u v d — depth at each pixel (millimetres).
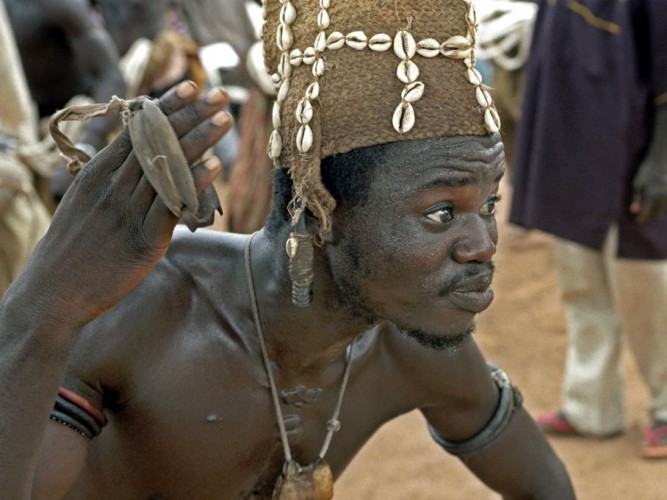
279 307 2301
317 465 2457
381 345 2553
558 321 7816
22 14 6809
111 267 1825
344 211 2080
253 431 2412
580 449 6145
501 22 7289
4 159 5324
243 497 2510
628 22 5234
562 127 5426
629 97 5285
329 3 2031
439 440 2900
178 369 2320
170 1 10734
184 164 1712
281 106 2145
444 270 2055
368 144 2006
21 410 1836
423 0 2012
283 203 2225
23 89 5656
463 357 2646
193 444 2381
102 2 9891
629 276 5711
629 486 5738
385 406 2666
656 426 6027
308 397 2430
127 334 2273
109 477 2434
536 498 2918
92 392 2268
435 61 2014
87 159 1982
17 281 1862
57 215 1841
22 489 1851
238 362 2357
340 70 2027
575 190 5438
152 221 1783
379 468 5898
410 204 2008
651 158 5312
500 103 7500
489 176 2031
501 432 2807
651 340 5863
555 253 6113
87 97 7105
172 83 7484
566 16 5352
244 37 11312
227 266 2381
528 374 7074
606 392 6156
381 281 2088
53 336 1841
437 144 1997
